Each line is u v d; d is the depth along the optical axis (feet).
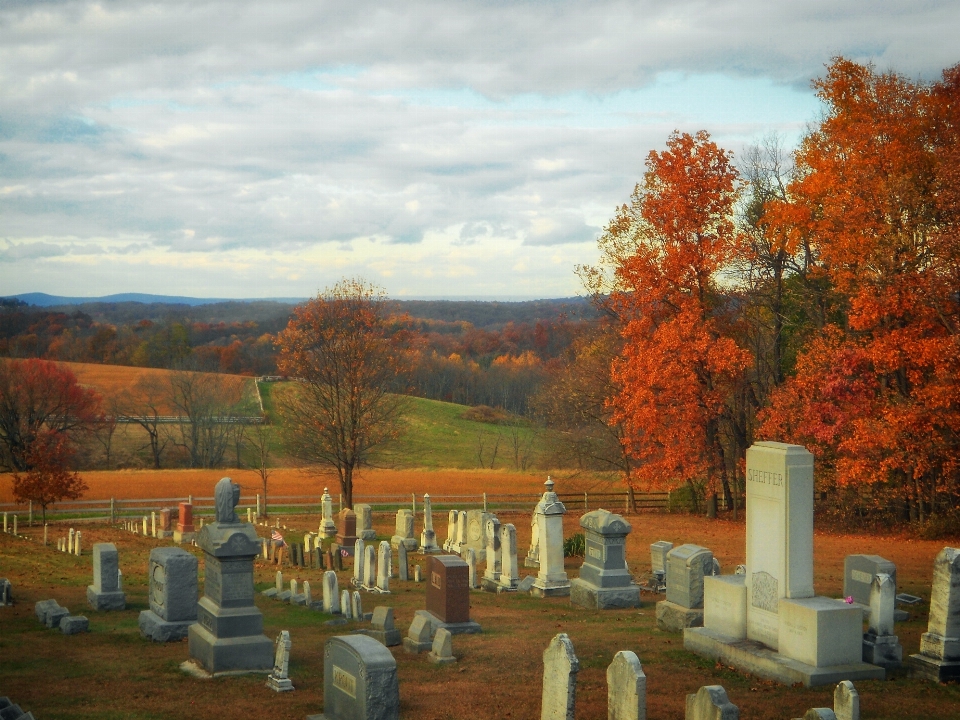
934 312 114.11
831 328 128.88
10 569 95.35
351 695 39.73
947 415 111.24
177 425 282.15
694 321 136.56
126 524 141.90
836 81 119.14
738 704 42.86
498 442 286.87
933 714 41.47
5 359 247.70
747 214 157.99
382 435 165.48
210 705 44.04
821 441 129.80
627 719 37.83
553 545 83.97
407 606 75.31
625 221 147.43
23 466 236.22
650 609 74.59
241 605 51.75
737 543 119.24
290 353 166.09
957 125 112.78
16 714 36.45
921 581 85.40
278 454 254.47
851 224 115.24
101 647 57.26
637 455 148.66
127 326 450.30
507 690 46.37
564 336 379.55
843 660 48.37
